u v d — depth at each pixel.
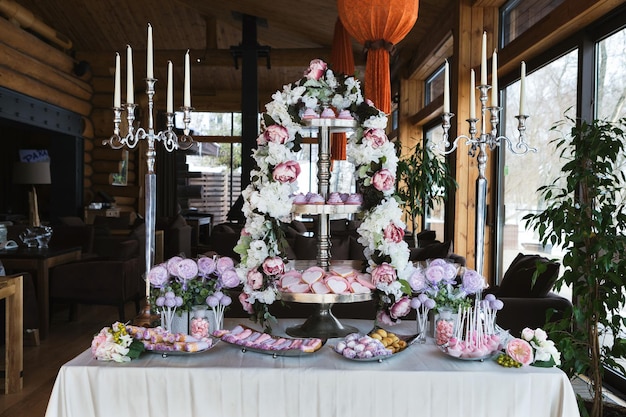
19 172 10.24
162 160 13.78
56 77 9.64
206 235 13.35
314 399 1.99
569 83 4.05
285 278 2.41
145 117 12.66
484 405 1.99
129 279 5.43
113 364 2.04
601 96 3.70
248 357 2.13
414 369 2.02
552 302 3.34
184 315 2.40
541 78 4.52
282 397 1.99
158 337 2.17
